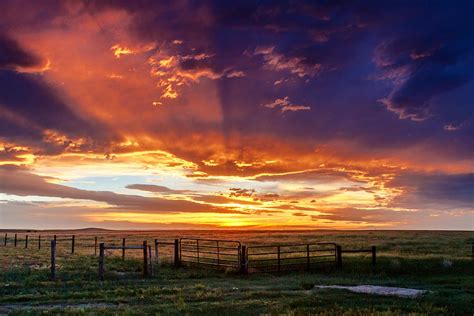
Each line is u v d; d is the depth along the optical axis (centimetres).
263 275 2473
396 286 1961
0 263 2939
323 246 4434
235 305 1433
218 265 2667
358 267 2642
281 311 1320
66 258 3297
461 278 2198
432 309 1334
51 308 1419
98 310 1347
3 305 1498
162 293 1748
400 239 6128
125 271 2595
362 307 1377
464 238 6325
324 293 1711
